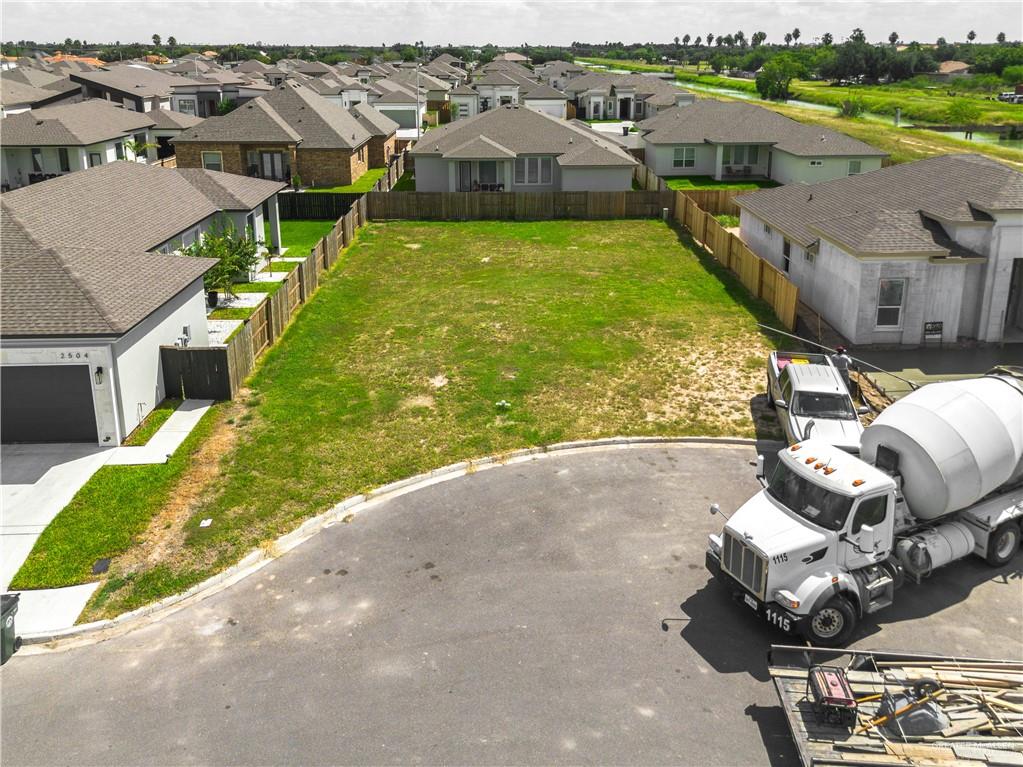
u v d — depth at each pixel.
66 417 19.42
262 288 32.59
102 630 13.30
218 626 13.28
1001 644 12.56
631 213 46.28
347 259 37.59
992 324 25.03
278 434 20.11
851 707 10.14
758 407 21.50
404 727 10.95
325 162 54.25
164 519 16.41
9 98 71.00
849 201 29.56
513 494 17.45
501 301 30.67
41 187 24.83
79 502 16.92
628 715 11.15
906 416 13.80
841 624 12.30
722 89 157.12
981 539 14.29
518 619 13.27
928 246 24.25
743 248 32.28
